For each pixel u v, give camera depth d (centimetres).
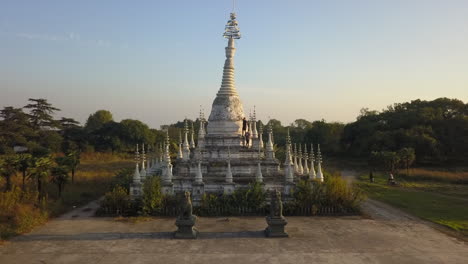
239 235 2433
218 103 4150
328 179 3447
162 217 2955
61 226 2689
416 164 7844
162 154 4806
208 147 3947
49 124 9575
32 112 9481
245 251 2098
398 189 4819
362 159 9331
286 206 3080
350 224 2767
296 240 2320
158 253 2064
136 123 10700
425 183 5491
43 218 2819
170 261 1934
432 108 8675
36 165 3350
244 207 3059
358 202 3212
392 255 2036
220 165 3628
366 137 8700
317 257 1998
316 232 2519
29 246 2194
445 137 7844
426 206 3559
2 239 2303
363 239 2353
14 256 2009
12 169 3372
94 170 6519
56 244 2234
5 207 2747
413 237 2414
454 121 8062
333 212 3105
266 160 3762
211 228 2617
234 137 4003
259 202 3064
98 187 4684
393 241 2312
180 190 3344
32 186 3906
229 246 2194
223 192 3216
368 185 5153
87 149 9750
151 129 11300
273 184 3328
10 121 8438
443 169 7225
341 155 10225
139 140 10506
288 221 2845
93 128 12475
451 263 1909
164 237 2386
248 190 3091
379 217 3041
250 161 3678
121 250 2119
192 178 3366
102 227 2653
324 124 10856
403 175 6116
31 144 8144
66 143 9638
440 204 3678
